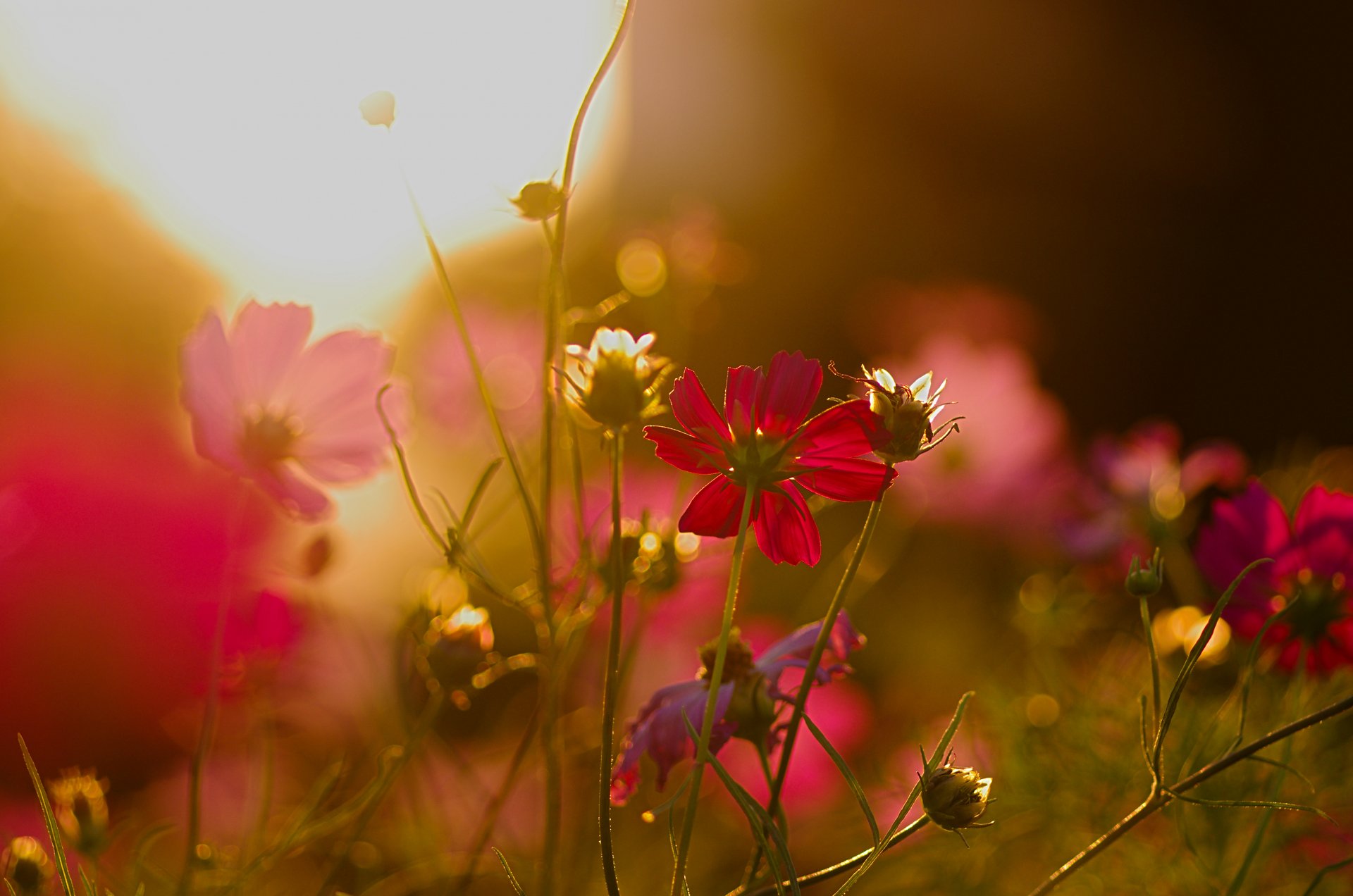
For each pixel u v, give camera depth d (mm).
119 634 784
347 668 827
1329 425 1858
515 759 701
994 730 884
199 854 675
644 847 876
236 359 719
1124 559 904
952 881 823
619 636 600
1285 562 709
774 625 916
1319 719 617
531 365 989
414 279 1217
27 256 1336
